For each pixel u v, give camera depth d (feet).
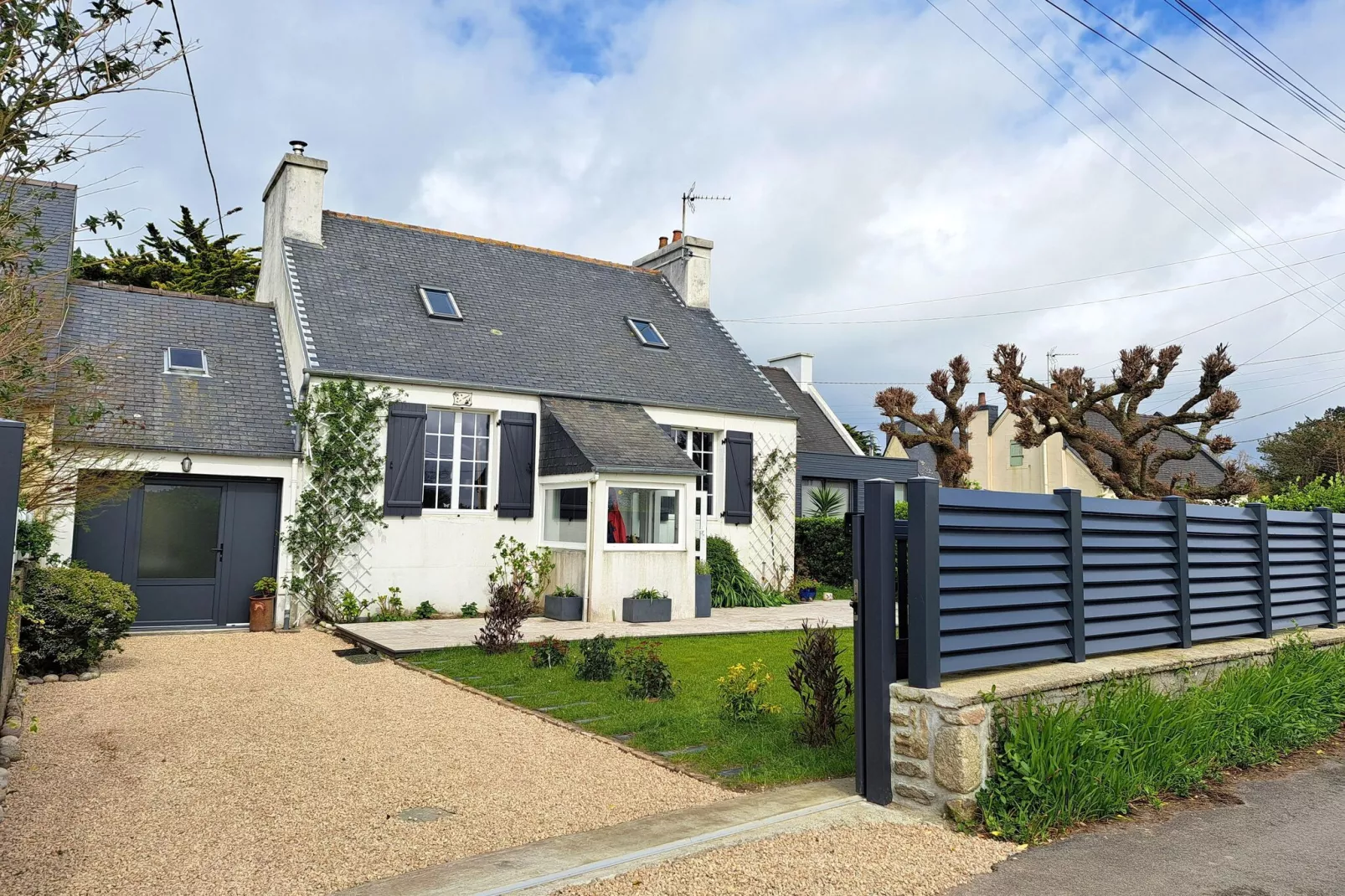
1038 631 17.94
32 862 12.89
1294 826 15.16
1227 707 19.51
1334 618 28.48
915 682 15.58
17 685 24.26
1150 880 12.60
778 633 40.01
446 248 54.29
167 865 12.90
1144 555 20.98
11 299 15.81
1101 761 15.75
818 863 12.77
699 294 63.16
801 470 68.33
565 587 44.32
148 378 39.91
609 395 49.11
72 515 30.53
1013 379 50.96
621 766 18.69
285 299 45.80
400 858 13.32
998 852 13.58
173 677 27.76
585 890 11.71
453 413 45.27
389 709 23.95
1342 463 102.63
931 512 15.71
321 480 40.27
